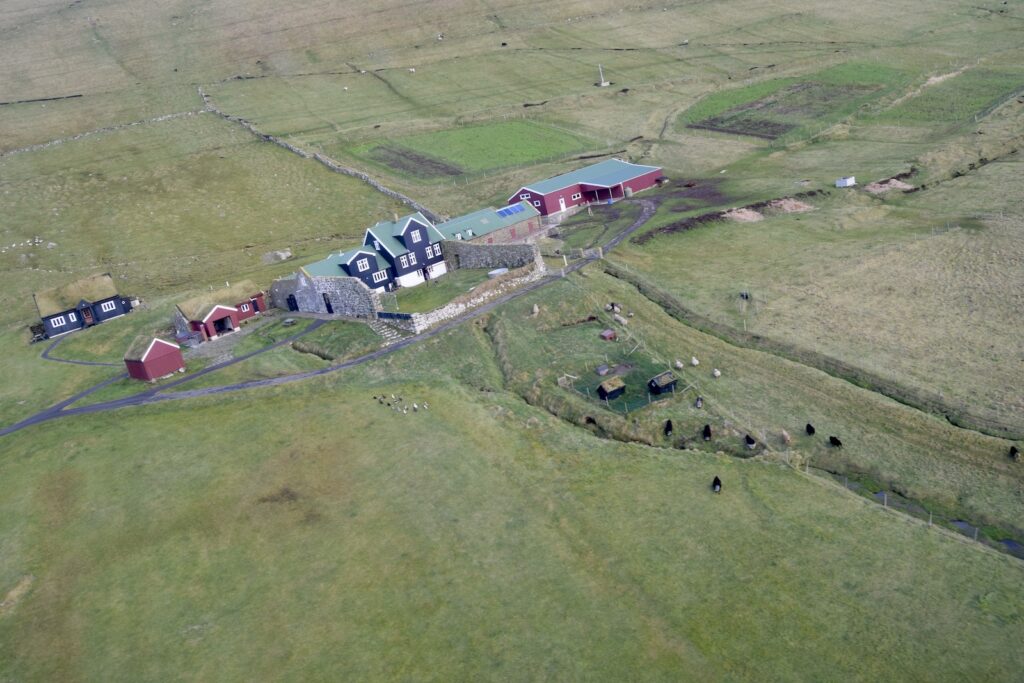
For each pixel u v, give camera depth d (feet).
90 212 499.51
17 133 653.30
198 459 230.27
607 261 340.18
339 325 301.43
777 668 157.58
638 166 465.88
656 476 213.87
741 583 178.09
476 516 201.46
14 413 271.08
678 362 266.98
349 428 239.50
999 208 373.61
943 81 590.14
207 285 373.20
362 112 650.43
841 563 182.60
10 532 209.05
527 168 513.04
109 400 269.23
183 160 569.64
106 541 201.98
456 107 646.33
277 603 179.93
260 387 265.13
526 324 289.74
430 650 165.89
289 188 517.14
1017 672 155.74
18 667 170.09
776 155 494.59
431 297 308.81
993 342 268.62
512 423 239.30
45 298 340.18
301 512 206.59
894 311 293.02
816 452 225.97
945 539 189.78
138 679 164.04
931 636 163.84
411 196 488.44
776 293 310.65
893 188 416.05
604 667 159.63
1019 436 225.56
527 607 174.60
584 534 194.18
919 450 224.74
